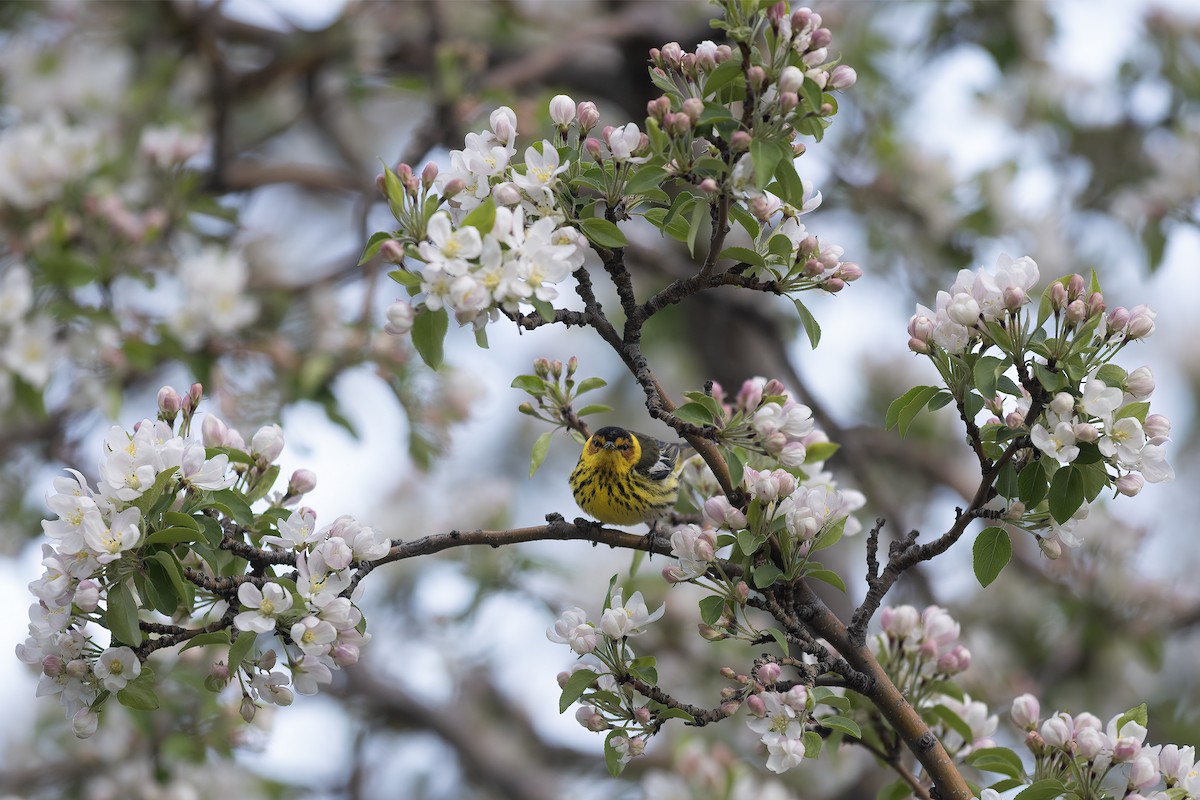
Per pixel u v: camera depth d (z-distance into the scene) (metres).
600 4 17.84
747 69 6.00
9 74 15.95
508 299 6.03
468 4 17.08
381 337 12.98
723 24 6.07
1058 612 14.84
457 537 6.80
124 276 12.97
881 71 15.50
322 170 15.33
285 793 14.21
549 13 17.89
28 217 12.77
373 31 15.85
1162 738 14.12
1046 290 5.99
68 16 16.16
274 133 16.23
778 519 6.35
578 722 6.44
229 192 15.00
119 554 5.88
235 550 6.34
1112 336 6.00
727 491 6.64
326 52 15.51
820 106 5.99
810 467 7.57
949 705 7.95
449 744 16.44
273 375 13.16
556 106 6.52
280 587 6.00
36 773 12.80
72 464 14.34
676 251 15.44
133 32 15.23
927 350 6.26
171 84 15.55
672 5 15.95
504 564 14.66
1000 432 6.04
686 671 13.87
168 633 6.24
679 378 18.00
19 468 14.34
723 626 6.41
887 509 13.75
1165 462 5.88
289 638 6.24
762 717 6.21
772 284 6.39
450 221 6.03
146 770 11.85
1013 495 6.04
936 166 15.14
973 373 5.98
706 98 6.18
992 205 15.13
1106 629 14.41
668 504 9.37
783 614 6.35
